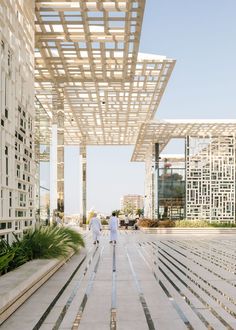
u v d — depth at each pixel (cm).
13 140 1070
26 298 723
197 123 2792
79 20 1499
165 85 2188
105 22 1503
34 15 1412
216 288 845
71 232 1546
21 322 586
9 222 1076
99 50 1728
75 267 1141
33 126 1332
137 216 4175
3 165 983
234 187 3006
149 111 2683
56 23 1504
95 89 2278
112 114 2833
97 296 761
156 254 1507
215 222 2950
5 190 1020
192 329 561
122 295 773
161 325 579
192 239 2348
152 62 1917
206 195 3008
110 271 1072
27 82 1266
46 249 1017
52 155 2228
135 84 2209
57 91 2231
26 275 746
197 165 3017
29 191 1314
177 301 725
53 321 593
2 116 982
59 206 2245
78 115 2869
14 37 1090
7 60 1015
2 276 734
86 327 567
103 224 3784
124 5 1398
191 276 999
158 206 3250
